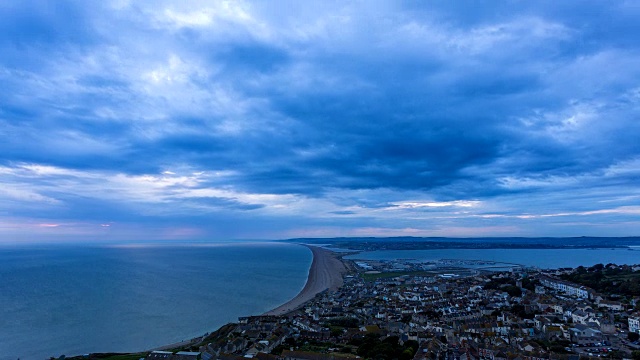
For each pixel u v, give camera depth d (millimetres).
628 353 167125
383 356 162875
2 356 197125
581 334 190750
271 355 161625
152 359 164750
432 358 157375
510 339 193000
